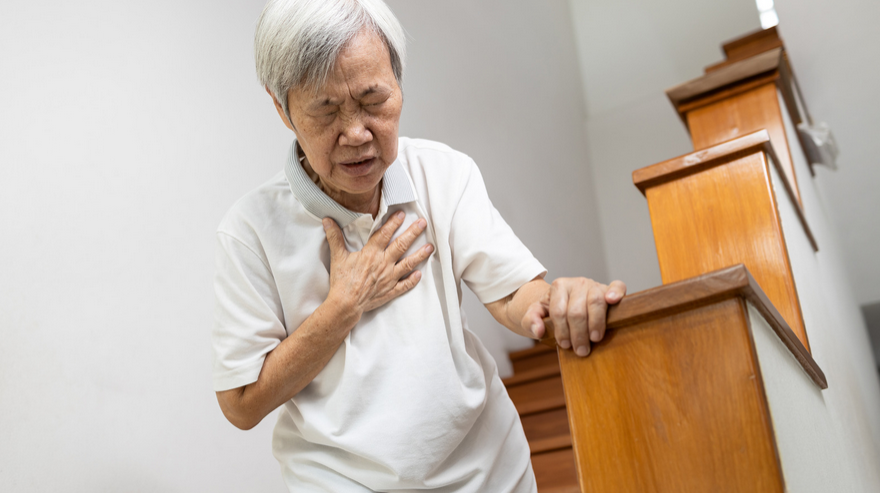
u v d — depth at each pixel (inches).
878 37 148.4
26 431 57.9
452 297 45.5
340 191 44.5
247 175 86.0
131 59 75.9
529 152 170.4
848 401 73.5
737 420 28.0
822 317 67.4
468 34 154.4
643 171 57.6
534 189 167.9
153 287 71.6
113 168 70.9
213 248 79.4
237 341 44.5
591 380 31.7
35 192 63.5
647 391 30.2
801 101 129.3
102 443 63.1
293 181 44.6
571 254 179.5
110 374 65.4
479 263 45.8
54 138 66.3
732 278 28.4
